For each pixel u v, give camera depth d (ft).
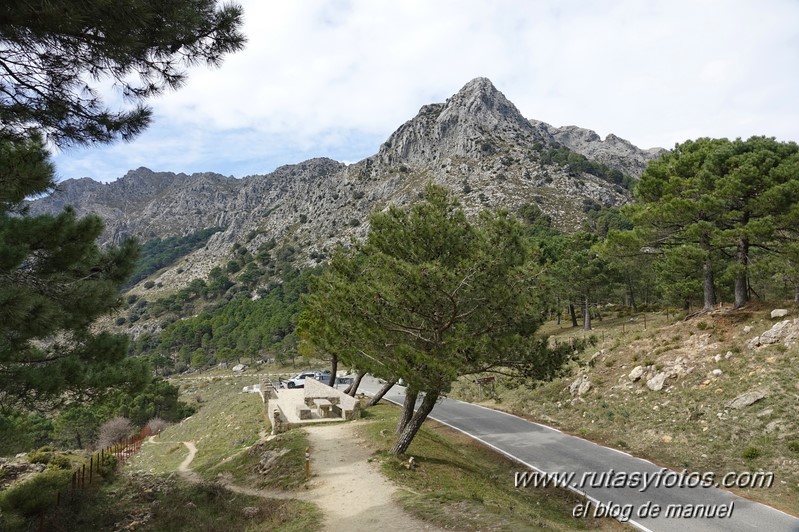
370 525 36.14
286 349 283.18
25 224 36.47
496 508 40.22
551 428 82.07
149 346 423.23
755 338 76.54
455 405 107.14
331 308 58.34
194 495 55.21
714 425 65.67
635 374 85.76
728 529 41.88
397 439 61.36
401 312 52.70
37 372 35.83
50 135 28.66
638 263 110.93
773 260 80.69
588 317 148.77
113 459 77.82
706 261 91.61
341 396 101.40
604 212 404.77
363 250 62.64
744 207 84.89
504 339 51.98
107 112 28.55
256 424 95.66
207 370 319.88
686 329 91.71
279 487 52.24
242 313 394.11
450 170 571.69
